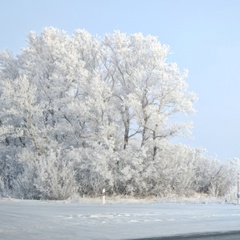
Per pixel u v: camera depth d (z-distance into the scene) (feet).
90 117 109.70
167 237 31.73
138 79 108.06
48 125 115.44
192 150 113.09
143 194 102.73
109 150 102.58
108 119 111.96
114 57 114.93
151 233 33.76
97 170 99.50
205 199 91.20
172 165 104.12
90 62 123.85
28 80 123.03
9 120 124.06
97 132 110.63
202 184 113.80
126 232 34.14
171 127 105.91
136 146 108.37
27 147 115.14
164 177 103.71
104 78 119.34
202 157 115.85
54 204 69.26
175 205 70.18
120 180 102.06
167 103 108.37
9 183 115.14
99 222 40.98
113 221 42.06
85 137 113.50
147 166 104.58
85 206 64.80
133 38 113.70
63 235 31.76
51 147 112.27
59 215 47.60
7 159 119.96
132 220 43.29
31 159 109.19
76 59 119.55
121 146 109.81
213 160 114.42
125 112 110.93
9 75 136.56
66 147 113.91
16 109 117.08
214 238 32.01
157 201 88.28
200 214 51.72
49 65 127.44
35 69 126.93
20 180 99.91
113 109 110.52
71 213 50.60
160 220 43.83
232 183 111.65
